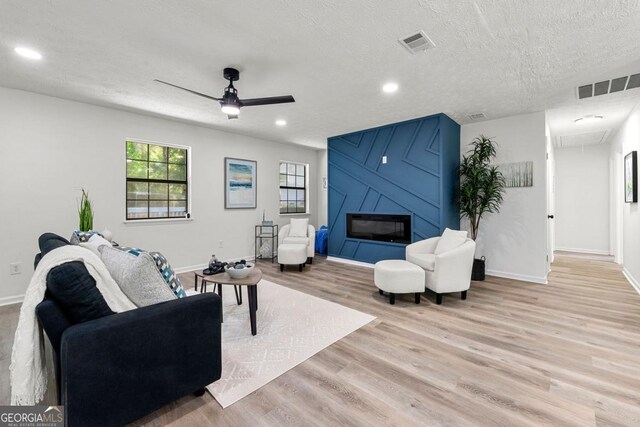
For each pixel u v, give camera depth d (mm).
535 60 2623
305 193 7035
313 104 3775
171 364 1509
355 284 3969
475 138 4586
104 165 3902
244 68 2785
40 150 3428
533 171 4102
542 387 1742
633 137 4008
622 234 4969
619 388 1725
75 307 1323
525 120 4160
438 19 2041
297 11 1961
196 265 4883
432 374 1879
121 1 1863
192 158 4820
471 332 2486
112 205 3975
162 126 4457
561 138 5770
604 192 6309
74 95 3475
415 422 1460
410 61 2645
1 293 3207
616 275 4449
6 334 2455
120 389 1340
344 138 5426
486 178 4090
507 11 1952
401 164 4594
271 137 5758
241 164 5508
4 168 3219
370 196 5023
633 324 2633
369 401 1623
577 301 3268
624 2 1848
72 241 2807
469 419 1479
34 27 2143
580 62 2654
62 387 1244
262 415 1519
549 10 1936
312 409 1561
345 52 2490
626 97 3537
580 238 6590
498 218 4375
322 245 6312
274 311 2977
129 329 1367
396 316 2842
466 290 3307
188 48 2439
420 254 3709
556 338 2367
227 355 2121
